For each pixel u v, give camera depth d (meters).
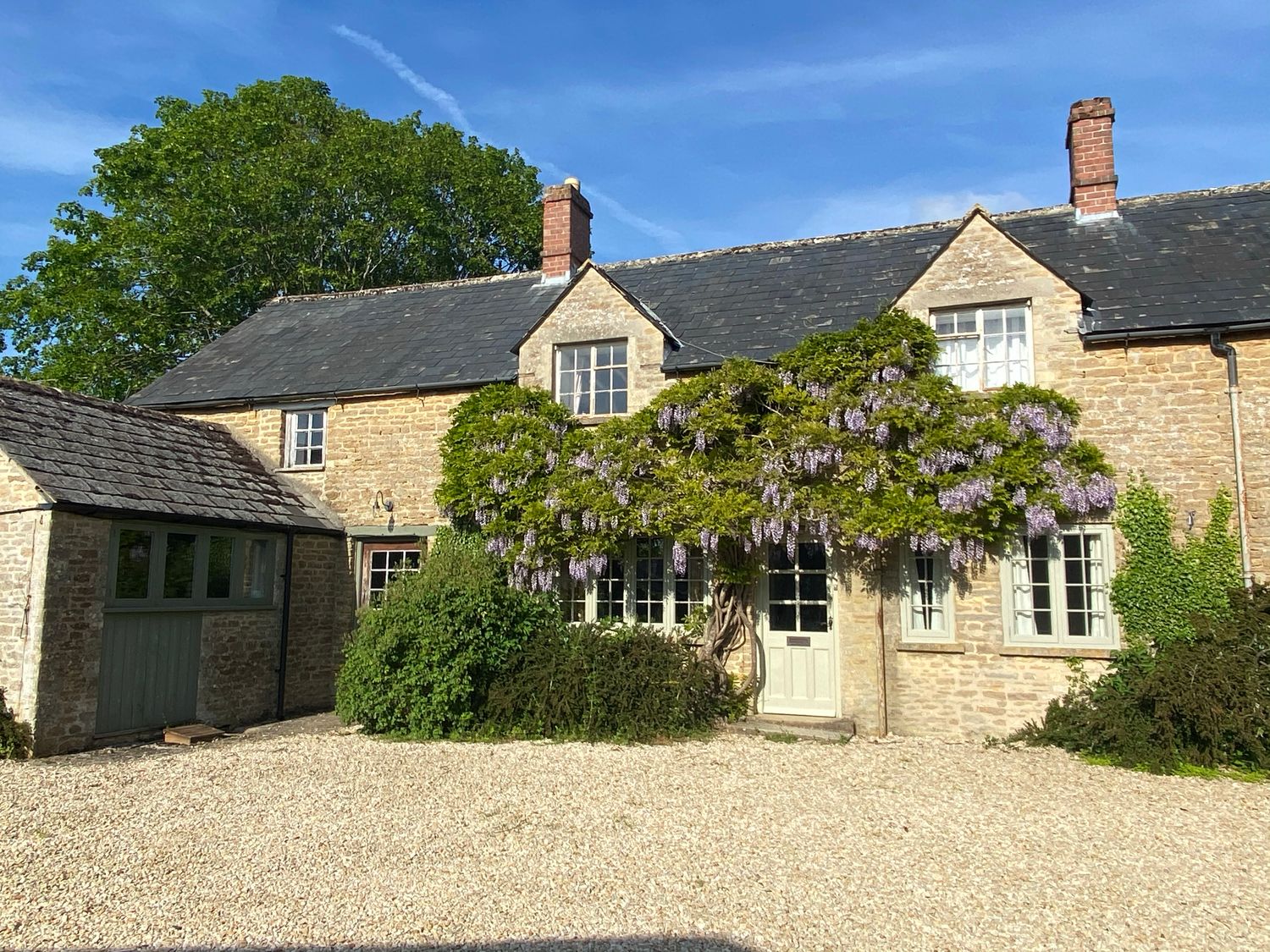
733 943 5.09
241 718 12.95
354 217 27.03
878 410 11.30
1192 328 10.95
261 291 25.89
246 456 14.89
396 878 6.13
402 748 10.66
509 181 30.83
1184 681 9.62
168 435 13.62
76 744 10.55
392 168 26.94
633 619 12.91
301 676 14.05
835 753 10.34
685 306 14.63
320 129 30.25
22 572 10.34
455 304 17.42
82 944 5.07
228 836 7.07
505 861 6.48
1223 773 9.41
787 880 6.11
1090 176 14.07
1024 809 7.98
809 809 7.93
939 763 9.83
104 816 7.65
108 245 24.78
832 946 5.08
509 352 14.80
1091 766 9.74
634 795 8.41
